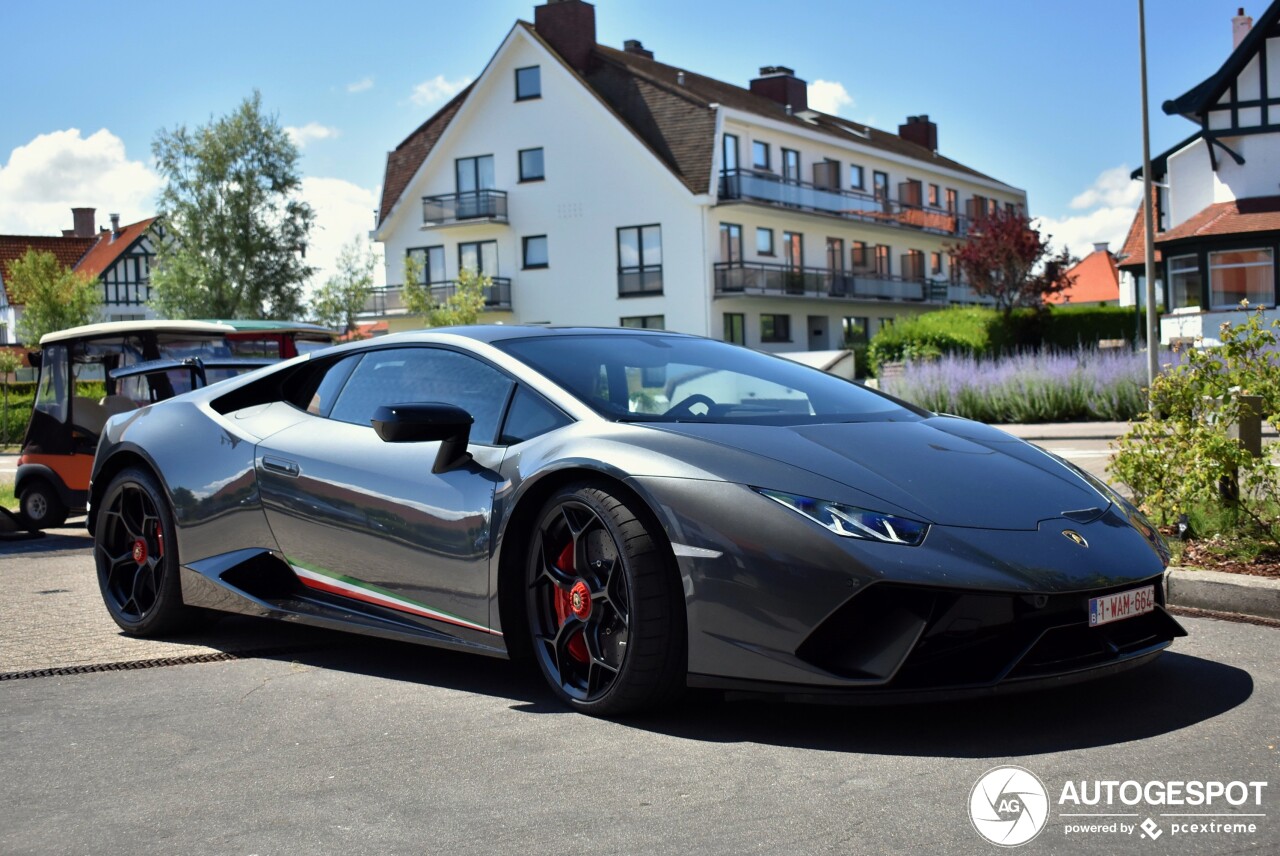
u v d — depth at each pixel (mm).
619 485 3309
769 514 3053
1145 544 3328
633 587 3182
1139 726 3094
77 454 9469
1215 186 28531
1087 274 76062
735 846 2393
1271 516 5234
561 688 3443
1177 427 5332
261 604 4262
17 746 3283
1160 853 2309
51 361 9727
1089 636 3146
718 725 3221
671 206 36031
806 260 41031
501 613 3564
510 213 38688
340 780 2902
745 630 3041
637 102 37562
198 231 41062
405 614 3883
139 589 4781
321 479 4121
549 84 37719
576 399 3646
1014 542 3062
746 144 37938
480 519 3604
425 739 3209
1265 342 5273
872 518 3021
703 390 3873
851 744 3018
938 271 50156
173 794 2852
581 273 37625
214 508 4473
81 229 74625
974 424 4020
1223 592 4461
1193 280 28438
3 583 6305
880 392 4293
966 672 2992
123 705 3682
